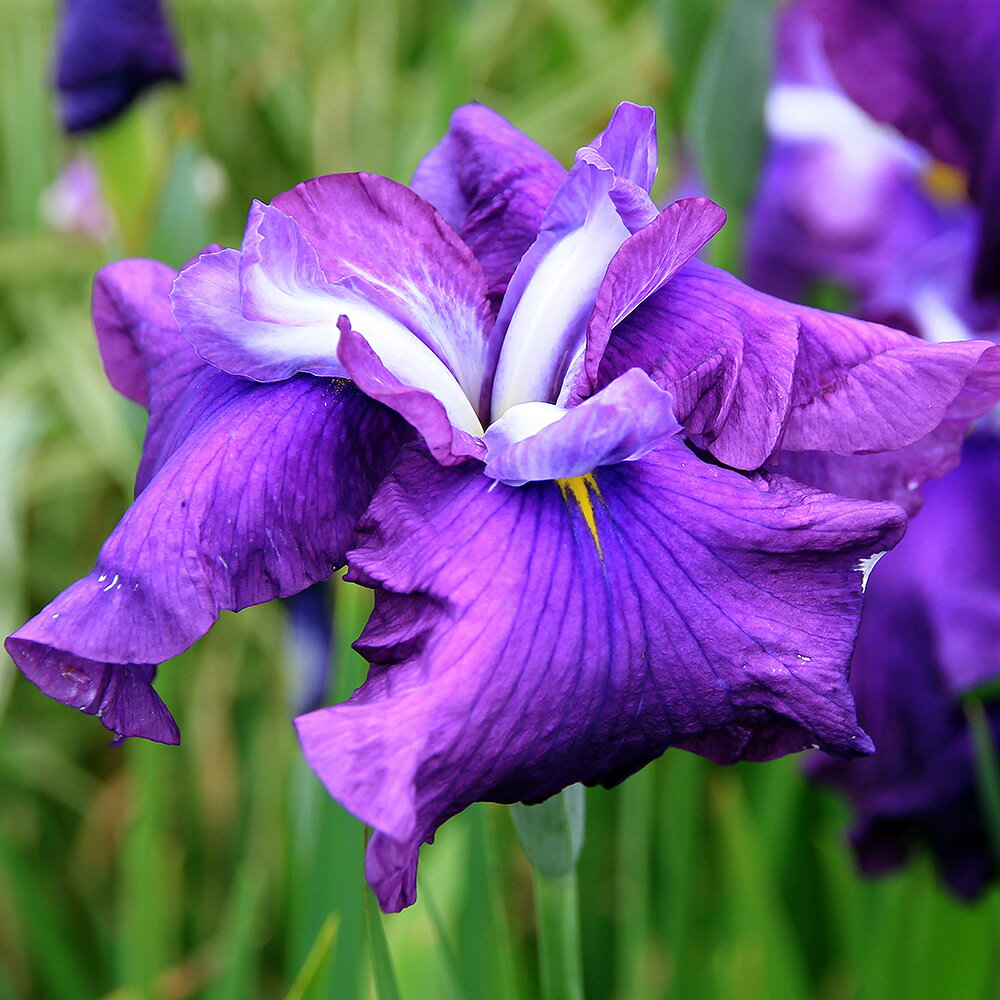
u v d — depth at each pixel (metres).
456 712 0.42
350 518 0.45
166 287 0.50
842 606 0.44
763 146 0.63
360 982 0.55
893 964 0.66
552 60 1.31
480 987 0.58
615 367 0.47
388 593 0.44
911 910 0.66
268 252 0.45
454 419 0.46
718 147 0.63
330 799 0.56
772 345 0.46
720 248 0.64
